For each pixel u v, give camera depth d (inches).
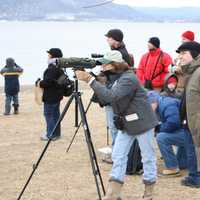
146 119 324.2
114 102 317.1
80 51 3115.2
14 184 395.9
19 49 3437.5
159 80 492.7
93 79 313.0
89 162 462.0
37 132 616.7
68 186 390.3
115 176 329.1
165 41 4589.1
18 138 578.9
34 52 3134.8
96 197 365.1
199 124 333.7
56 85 535.8
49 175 420.5
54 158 477.4
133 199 358.9
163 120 405.1
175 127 401.4
